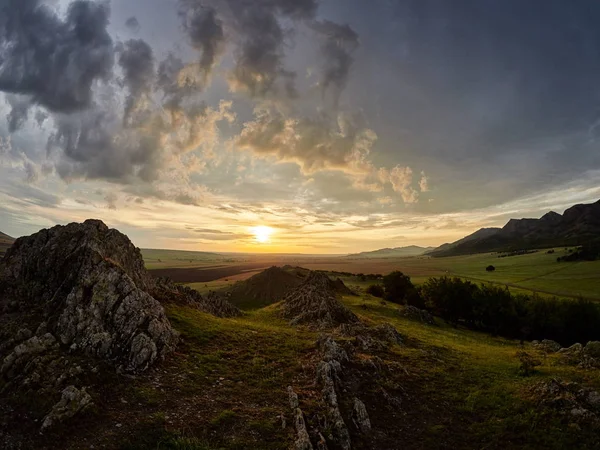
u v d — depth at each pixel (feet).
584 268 609.42
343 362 92.63
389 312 232.94
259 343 107.04
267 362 93.50
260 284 330.75
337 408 71.92
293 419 67.51
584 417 73.36
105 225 123.75
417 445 66.95
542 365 117.39
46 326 81.41
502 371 106.22
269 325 150.41
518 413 77.30
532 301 286.66
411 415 76.64
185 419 63.46
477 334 242.58
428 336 163.94
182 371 80.43
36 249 107.86
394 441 67.67
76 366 69.62
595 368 112.16
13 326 81.61
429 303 302.45
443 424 73.82
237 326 122.72
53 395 61.57
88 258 96.78
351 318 165.99
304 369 90.99
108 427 58.08
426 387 88.79
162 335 87.92
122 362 76.64
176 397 69.92
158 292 131.44
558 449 65.51
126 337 82.17
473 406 80.94
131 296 91.04
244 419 66.08
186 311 124.26
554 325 254.88
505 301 269.64
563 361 124.57
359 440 66.33
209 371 83.41
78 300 85.92
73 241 107.45
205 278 647.15
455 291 279.28
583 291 440.45
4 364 68.39
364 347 110.01
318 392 79.41
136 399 66.74
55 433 54.54
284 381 83.82
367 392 81.97
